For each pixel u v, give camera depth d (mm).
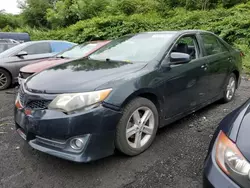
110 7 18859
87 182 2508
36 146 2676
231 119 2016
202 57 3873
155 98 3068
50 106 2520
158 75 3055
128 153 2855
